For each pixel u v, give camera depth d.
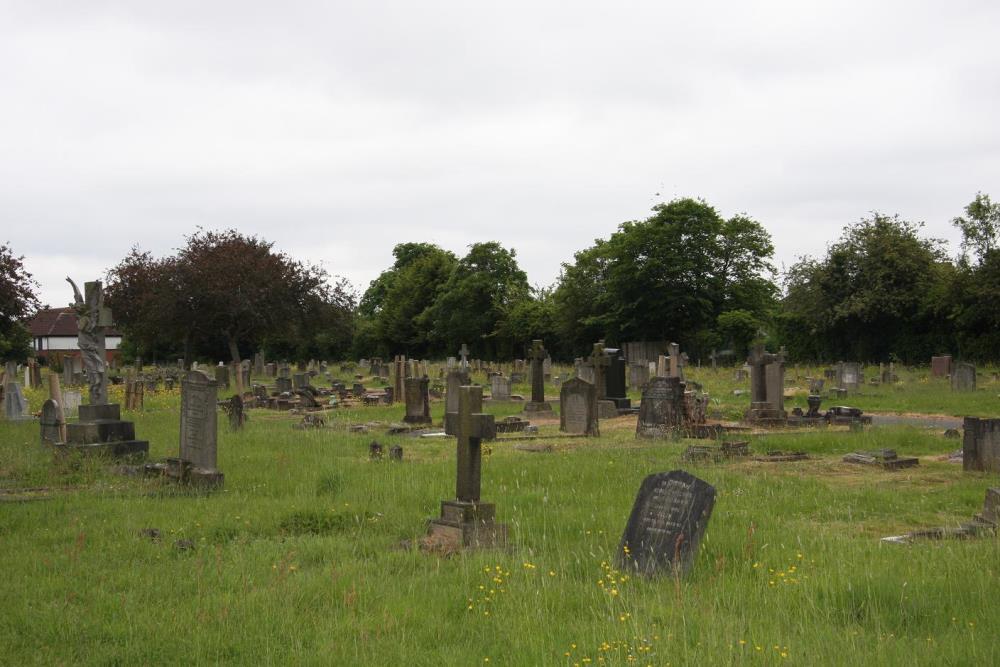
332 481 13.58
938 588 7.61
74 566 8.72
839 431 22.61
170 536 10.16
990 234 50.00
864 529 11.14
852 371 39.53
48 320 89.69
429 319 82.19
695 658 5.89
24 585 8.04
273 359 81.50
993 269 48.56
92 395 17.70
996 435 15.74
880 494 13.30
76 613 7.23
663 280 61.31
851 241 57.41
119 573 8.51
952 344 52.88
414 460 17.14
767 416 25.58
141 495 12.84
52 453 16.27
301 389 36.03
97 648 6.50
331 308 62.00
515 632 6.68
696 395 29.45
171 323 57.91
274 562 8.87
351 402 35.50
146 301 58.59
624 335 64.38
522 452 18.61
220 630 6.80
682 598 7.32
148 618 7.10
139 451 16.64
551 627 6.76
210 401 13.77
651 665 5.80
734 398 35.50
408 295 87.75
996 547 9.09
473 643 6.64
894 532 10.98
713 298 62.81
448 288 78.38
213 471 13.69
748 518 11.20
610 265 65.12
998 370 44.69
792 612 7.14
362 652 6.34
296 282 60.09
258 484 13.88
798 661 5.86
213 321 58.91
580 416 22.83
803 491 13.58
